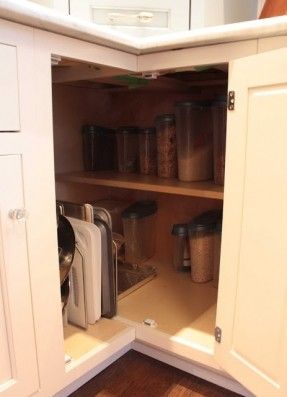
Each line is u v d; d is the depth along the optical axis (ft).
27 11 1.93
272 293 2.26
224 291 2.64
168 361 3.43
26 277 2.25
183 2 3.05
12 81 2.00
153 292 3.96
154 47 2.64
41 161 2.22
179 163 3.93
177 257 4.52
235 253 2.49
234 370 2.65
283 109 2.04
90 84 4.36
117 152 4.77
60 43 2.24
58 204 3.30
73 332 3.13
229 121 2.42
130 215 4.50
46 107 2.20
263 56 2.11
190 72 3.64
